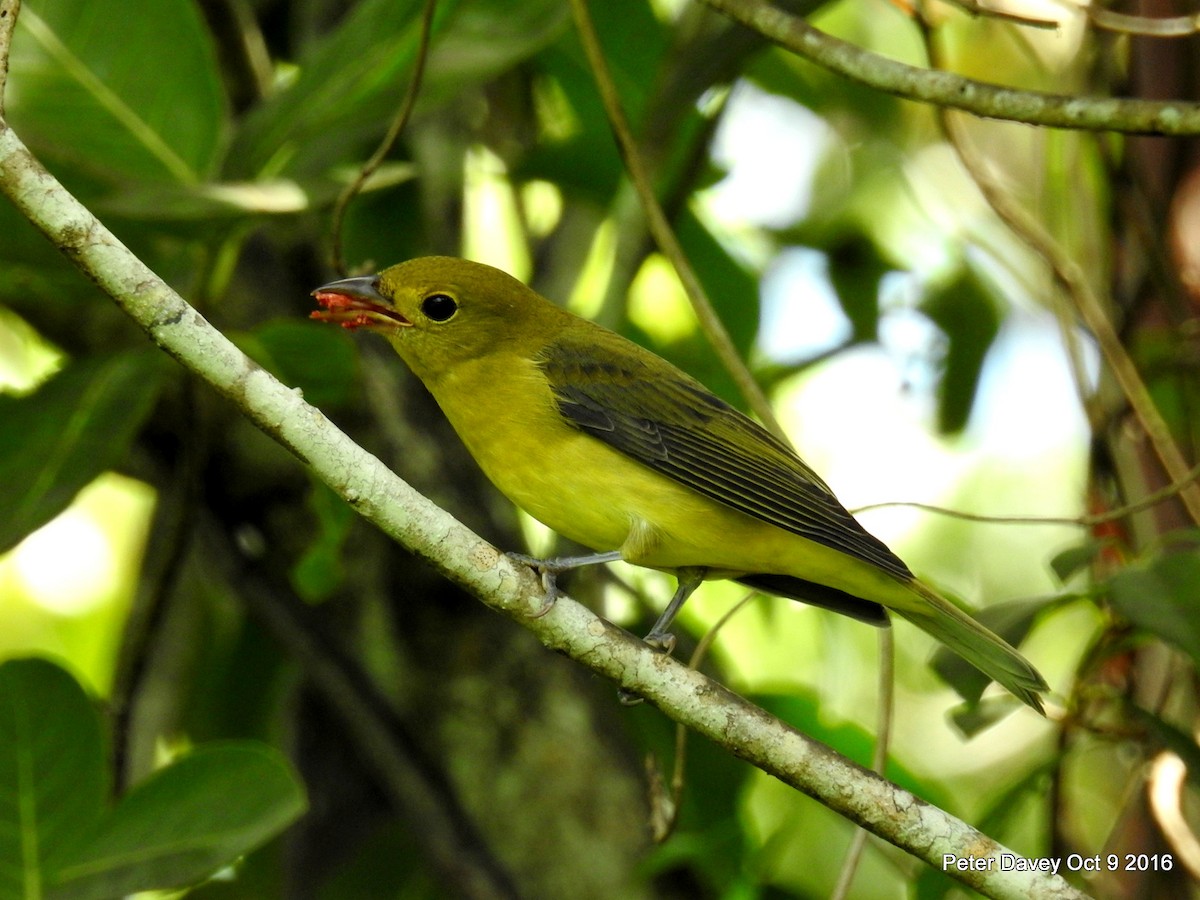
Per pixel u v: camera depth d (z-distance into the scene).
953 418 13.12
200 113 10.07
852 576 9.04
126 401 9.25
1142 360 9.85
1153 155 9.88
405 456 10.86
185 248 9.77
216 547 10.60
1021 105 7.41
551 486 9.47
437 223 12.08
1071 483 15.12
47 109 9.92
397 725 10.46
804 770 7.06
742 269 12.68
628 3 12.25
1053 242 9.51
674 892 10.69
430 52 10.09
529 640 10.71
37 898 8.01
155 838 8.17
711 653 11.48
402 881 11.14
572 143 11.18
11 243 8.88
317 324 9.37
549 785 10.41
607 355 9.69
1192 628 7.67
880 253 13.45
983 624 8.68
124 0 10.03
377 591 10.56
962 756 14.88
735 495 9.12
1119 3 10.07
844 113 13.98
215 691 11.95
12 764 8.22
